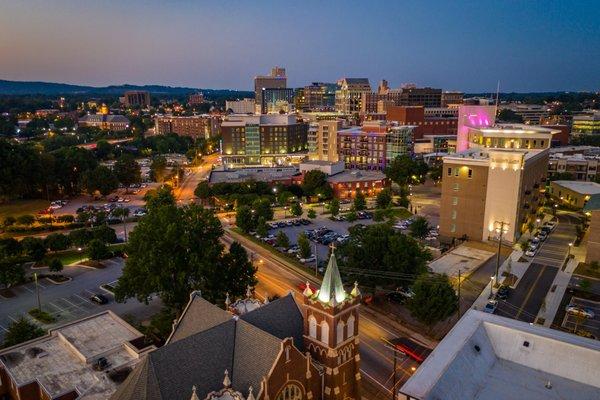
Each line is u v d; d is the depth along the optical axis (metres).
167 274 77.62
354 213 153.12
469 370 48.78
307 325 54.94
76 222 155.75
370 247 87.88
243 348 50.50
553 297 92.56
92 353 63.25
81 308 90.75
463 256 117.00
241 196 172.00
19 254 114.12
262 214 150.88
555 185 176.75
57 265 104.56
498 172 123.19
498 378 49.75
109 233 124.38
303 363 50.03
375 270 86.75
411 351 70.81
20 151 186.75
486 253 119.06
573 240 129.12
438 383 44.50
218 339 50.38
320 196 186.00
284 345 47.50
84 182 191.00
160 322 76.62
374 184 197.12
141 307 91.06
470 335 53.34
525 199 131.75
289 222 151.12
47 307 91.31
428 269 97.06
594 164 193.50
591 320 82.88
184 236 80.94
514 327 55.25
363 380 65.19
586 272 105.06
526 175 128.50
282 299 58.44
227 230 144.50
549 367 51.03
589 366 49.44
